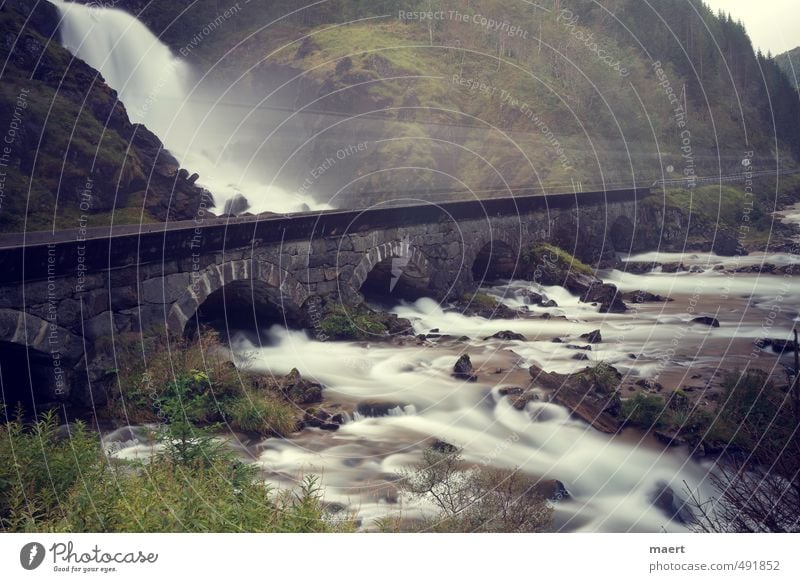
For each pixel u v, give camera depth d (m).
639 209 57.47
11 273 17.41
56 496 11.62
